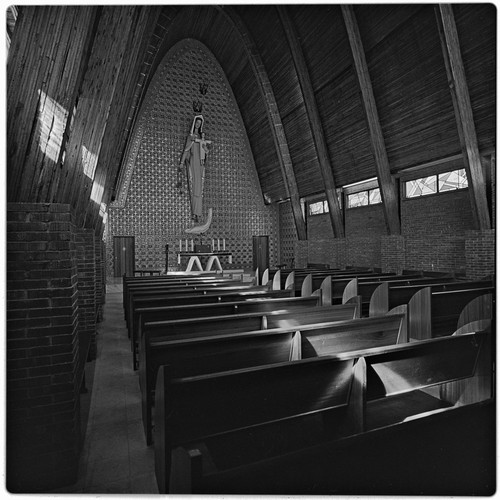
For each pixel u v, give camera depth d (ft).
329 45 41.29
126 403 13.60
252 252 67.00
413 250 42.32
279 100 53.98
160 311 15.20
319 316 14.97
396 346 9.30
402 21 32.81
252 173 67.21
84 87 15.97
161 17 33.99
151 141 59.62
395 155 39.83
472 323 11.51
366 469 6.01
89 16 10.36
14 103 9.50
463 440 7.13
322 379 8.50
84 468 9.65
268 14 46.44
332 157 48.75
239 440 9.82
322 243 58.29
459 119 29.63
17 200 9.60
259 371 7.65
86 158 17.35
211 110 64.18
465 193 36.27
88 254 19.57
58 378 9.41
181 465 5.27
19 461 9.08
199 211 61.41
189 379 7.17
